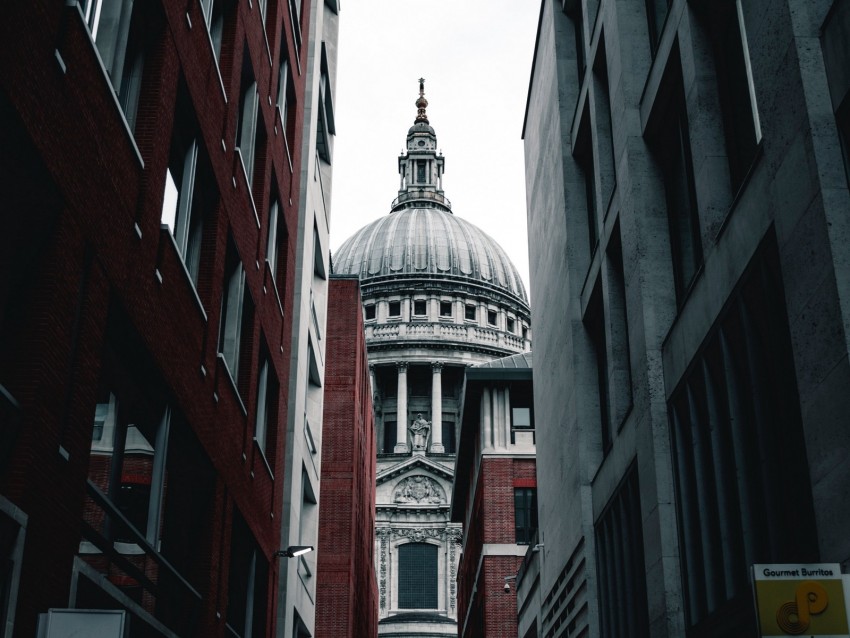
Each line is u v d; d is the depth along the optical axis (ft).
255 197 86.79
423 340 438.81
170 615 60.39
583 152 101.35
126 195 47.96
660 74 65.72
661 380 65.26
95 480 47.70
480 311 464.65
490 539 176.76
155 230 52.90
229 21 74.23
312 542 129.08
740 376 50.55
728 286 51.83
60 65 38.75
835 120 38.96
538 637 123.95
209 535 66.44
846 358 35.94
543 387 119.44
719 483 52.54
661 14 72.38
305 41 115.44
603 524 85.15
